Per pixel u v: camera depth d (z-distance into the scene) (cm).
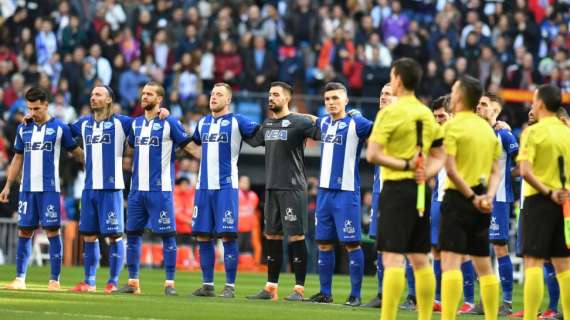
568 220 3453
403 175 3212
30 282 5428
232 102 9006
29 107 4794
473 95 3409
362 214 7906
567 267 3541
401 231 3194
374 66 9231
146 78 8994
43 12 9600
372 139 3219
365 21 9550
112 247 4819
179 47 9406
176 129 4812
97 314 3625
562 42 10262
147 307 3928
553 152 3522
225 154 4775
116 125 4803
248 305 4200
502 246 4606
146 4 9875
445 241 3341
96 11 10000
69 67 8819
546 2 10762
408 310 4503
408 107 3247
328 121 4662
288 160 4744
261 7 10288
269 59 9219
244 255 8275
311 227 7975
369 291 5816
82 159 4888
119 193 4806
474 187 3384
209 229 4797
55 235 4816
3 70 9131
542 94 3581
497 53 9881
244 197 8275
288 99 4794
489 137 3409
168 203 4803
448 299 3312
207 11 10094
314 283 6444
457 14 10256
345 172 4591
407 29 10019
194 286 5653
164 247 4828
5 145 8344
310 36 9725
